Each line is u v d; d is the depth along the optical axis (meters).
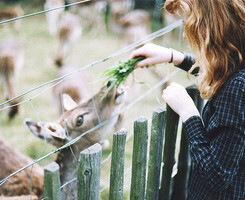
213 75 1.40
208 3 1.36
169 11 1.57
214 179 1.36
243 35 1.36
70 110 2.42
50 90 5.12
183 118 1.59
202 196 1.60
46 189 1.28
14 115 4.62
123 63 1.99
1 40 9.05
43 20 11.82
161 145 1.86
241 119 1.30
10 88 5.55
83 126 2.36
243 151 1.35
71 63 7.23
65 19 8.96
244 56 1.39
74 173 2.37
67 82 3.60
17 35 9.91
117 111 2.40
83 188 1.40
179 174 2.25
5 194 2.53
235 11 1.34
